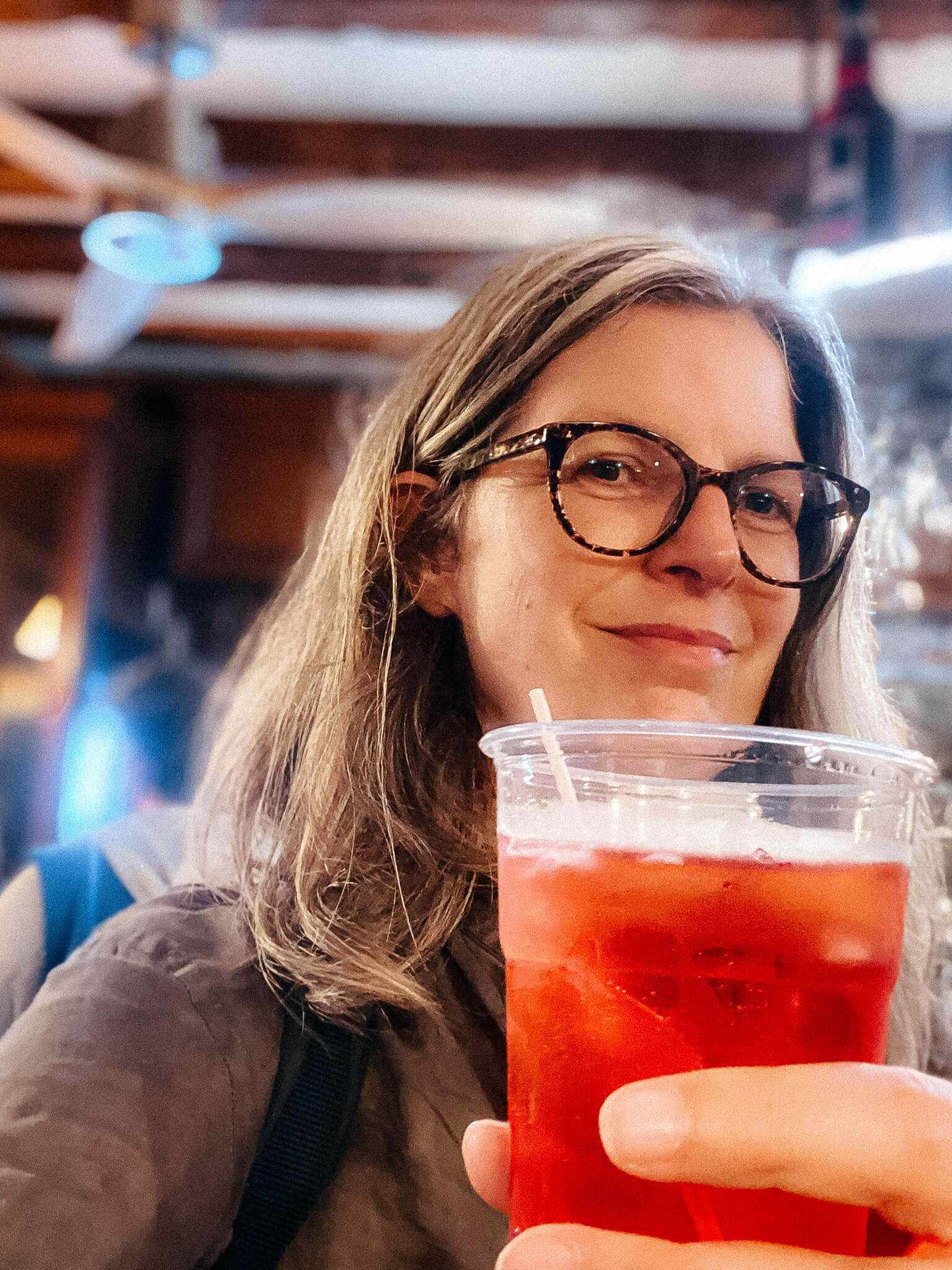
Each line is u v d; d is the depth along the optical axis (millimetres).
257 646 1316
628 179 3117
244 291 4098
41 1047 686
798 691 1038
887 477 1692
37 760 4551
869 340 3529
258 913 809
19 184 3254
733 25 2580
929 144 3049
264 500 4668
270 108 3068
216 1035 722
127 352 4684
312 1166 723
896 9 2619
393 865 888
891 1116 464
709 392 877
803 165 3014
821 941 505
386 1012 807
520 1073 547
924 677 1941
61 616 4441
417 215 2420
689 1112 451
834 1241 500
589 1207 504
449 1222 744
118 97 3070
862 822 523
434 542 960
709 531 819
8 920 1146
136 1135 653
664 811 511
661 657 819
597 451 847
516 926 556
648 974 503
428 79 2947
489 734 578
